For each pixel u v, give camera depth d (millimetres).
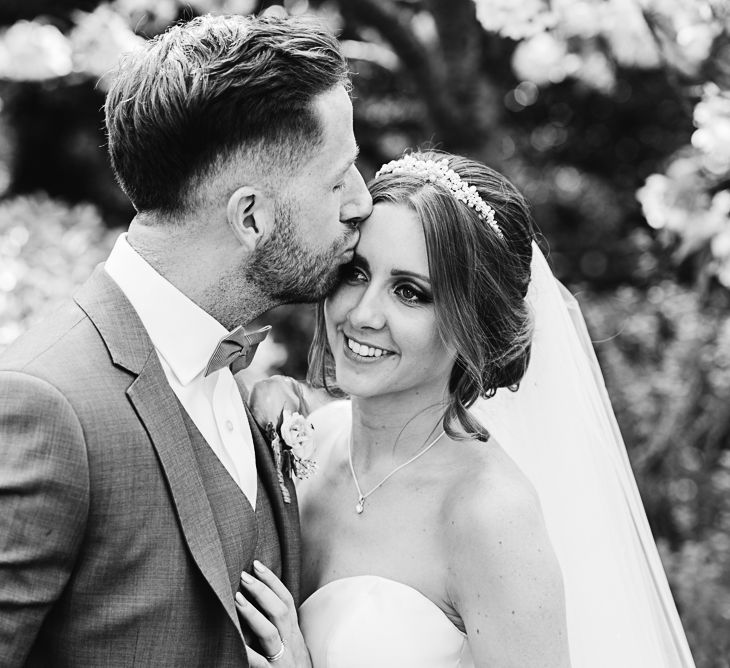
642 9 3895
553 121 6953
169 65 1792
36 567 1642
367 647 1981
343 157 1880
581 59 4613
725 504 4297
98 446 1693
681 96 4227
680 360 4355
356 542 2139
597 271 6977
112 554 1713
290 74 1794
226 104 1761
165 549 1749
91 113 6125
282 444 2055
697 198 3668
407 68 5367
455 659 2023
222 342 1852
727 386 4227
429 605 2014
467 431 2109
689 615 3969
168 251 1838
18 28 4648
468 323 1997
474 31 5379
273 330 5215
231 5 4707
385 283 2004
